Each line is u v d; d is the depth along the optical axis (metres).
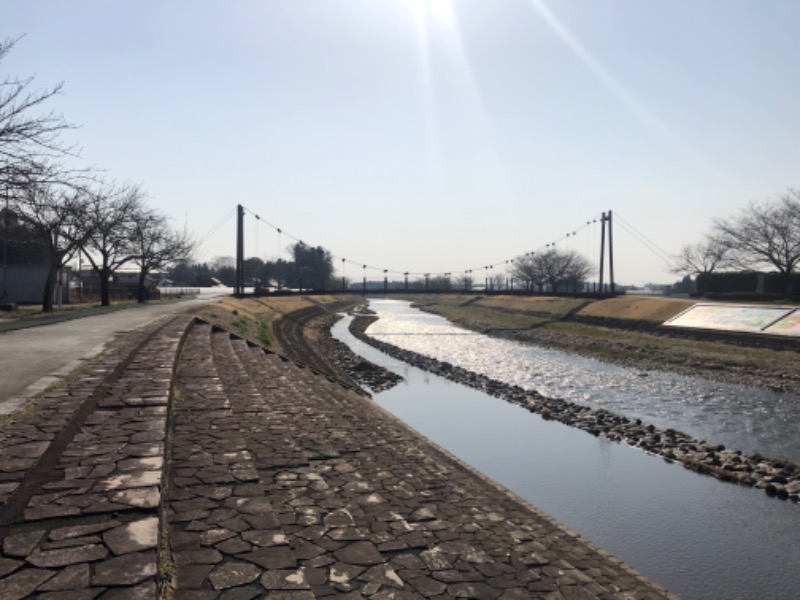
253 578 4.56
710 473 13.82
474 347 41.75
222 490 6.33
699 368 29.62
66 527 4.54
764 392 23.98
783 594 8.60
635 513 11.52
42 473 5.63
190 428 8.67
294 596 4.34
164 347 14.80
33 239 34.66
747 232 54.53
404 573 5.95
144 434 6.95
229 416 9.41
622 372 29.61
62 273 39.31
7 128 15.32
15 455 6.06
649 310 46.09
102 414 7.90
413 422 18.95
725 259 58.84
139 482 5.43
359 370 28.95
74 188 17.59
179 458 7.34
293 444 9.34
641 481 13.34
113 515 4.75
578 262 94.12
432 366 31.31
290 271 123.69
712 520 11.20
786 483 12.95
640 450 15.79
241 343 21.77
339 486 8.20
